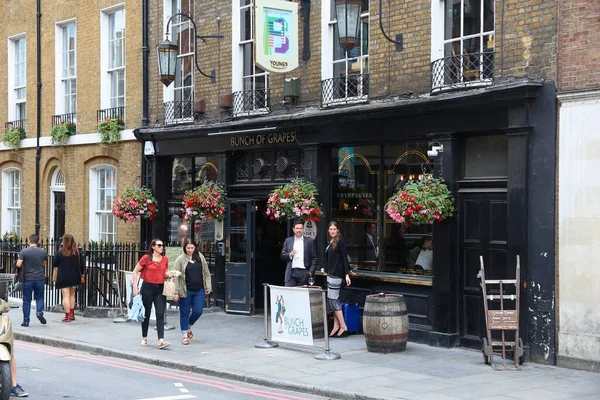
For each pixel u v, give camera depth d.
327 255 12.98
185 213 16.19
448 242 11.93
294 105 14.62
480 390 9.26
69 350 12.82
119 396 9.17
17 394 8.99
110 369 11.09
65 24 21.02
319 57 14.19
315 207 13.59
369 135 13.09
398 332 11.55
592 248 10.25
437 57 12.32
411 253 12.79
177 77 17.52
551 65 10.67
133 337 13.41
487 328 10.63
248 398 9.21
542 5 10.81
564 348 10.52
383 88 13.07
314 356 11.42
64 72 21.06
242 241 15.73
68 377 10.41
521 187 10.91
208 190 15.83
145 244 17.33
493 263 11.52
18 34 22.53
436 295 12.08
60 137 20.23
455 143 11.95
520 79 11.03
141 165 18.11
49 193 21.52
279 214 13.89
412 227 12.78
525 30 11.02
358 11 12.59
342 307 13.13
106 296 16.33
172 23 17.64
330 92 13.91
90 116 19.83
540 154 10.77
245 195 15.91
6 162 23.30
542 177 10.75
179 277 12.50
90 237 19.80
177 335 13.54
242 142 15.49
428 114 12.13
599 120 10.20
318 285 13.90
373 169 13.39
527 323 10.88
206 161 16.89
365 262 13.49
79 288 16.36
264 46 13.34
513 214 11.02
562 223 10.55
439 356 11.34
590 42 10.30
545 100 10.72
